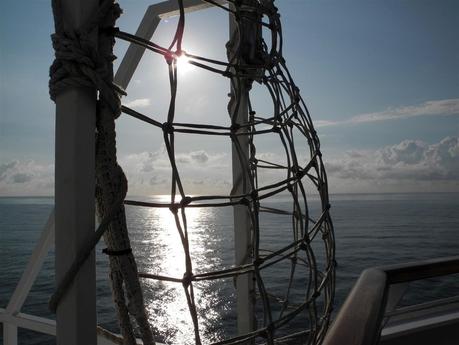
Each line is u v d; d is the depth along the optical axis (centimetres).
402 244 6347
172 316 2894
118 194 83
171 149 85
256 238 98
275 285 2577
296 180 109
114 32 82
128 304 87
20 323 256
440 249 5997
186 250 87
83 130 77
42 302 3341
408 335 226
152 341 88
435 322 233
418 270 124
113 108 81
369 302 102
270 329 98
